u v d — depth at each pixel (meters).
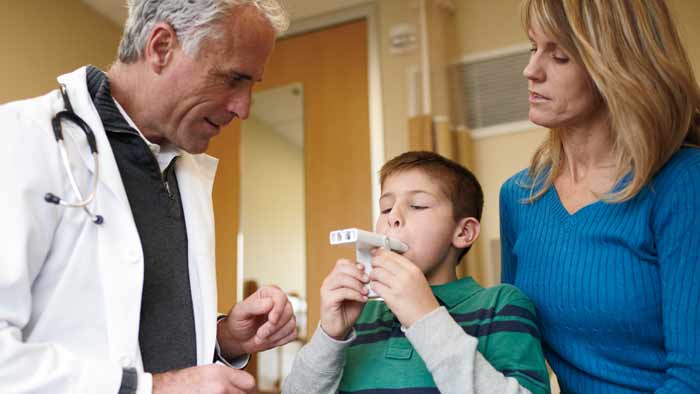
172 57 1.14
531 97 1.08
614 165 1.08
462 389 0.95
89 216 1.06
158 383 0.96
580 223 1.07
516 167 2.81
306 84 3.20
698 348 0.90
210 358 1.18
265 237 3.03
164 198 1.23
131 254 1.08
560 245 1.09
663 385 0.93
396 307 1.03
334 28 3.21
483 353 1.08
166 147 1.29
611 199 1.02
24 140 1.00
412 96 2.94
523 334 1.07
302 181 3.07
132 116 1.20
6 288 0.91
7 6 2.72
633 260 1.01
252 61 1.17
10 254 0.92
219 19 1.12
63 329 1.01
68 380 0.90
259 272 2.99
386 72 3.05
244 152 3.16
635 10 1.00
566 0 1.02
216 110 1.19
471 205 1.33
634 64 0.98
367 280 1.11
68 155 1.05
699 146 1.05
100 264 1.05
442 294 1.20
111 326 1.02
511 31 2.96
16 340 0.90
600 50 0.99
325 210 2.99
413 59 3.00
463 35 3.05
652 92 0.97
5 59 2.68
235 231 3.07
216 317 1.22
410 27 3.04
